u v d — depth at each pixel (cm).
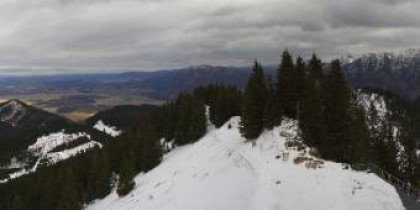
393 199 3638
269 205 3697
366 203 3584
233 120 7588
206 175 5353
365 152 4772
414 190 4122
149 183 6631
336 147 4672
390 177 4375
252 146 5394
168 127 9869
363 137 5081
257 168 4572
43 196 9019
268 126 5500
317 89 5088
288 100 5747
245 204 3947
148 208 5222
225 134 6944
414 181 6288
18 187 10631
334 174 4075
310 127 4788
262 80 5872
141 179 7469
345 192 3750
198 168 5850
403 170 6588
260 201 3812
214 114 8931
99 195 8038
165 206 4947
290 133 5116
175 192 5297
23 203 9331
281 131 5222
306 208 3606
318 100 4919
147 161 8100
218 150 6259
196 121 8625
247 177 4531
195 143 8250
